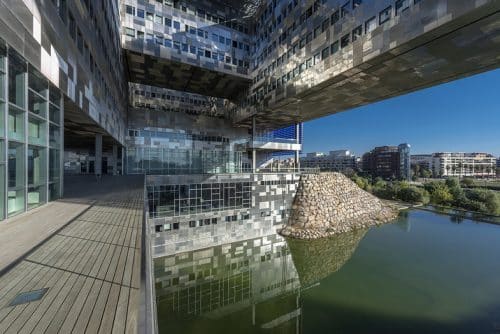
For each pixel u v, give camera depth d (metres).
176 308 18.62
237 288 21.50
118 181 20.39
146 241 4.15
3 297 3.46
